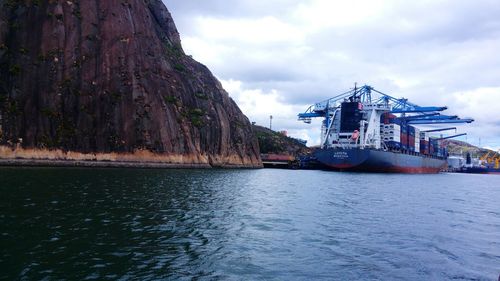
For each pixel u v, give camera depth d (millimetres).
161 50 119438
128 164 92812
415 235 28125
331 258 21281
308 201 44938
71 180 50344
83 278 16125
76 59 94062
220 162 122000
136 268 17734
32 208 29031
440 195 61188
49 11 93938
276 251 22125
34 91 86312
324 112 156625
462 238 28094
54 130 86188
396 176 115250
